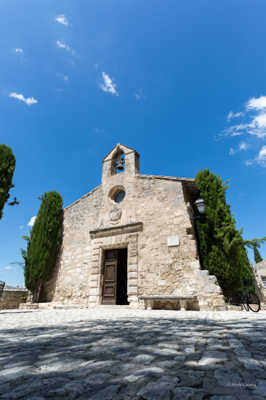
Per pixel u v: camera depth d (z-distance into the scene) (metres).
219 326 3.47
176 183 10.98
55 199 14.09
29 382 1.45
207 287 8.29
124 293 12.52
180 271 9.16
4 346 2.51
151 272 9.75
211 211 9.84
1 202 7.66
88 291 11.02
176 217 10.23
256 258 24.41
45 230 12.94
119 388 1.32
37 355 2.10
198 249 10.27
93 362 1.84
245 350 2.05
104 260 11.61
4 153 8.26
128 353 2.07
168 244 9.86
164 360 1.83
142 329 3.38
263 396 1.17
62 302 11.56
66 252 12.87
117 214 11.82
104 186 13.28
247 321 3.99
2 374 1.61
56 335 3.09
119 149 14.34
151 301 8.78
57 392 1.29
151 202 11.21
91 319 4.98
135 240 10.69
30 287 12.12
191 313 6.19
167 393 1.24
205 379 1.42
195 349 2.14
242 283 8.59
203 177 10.77
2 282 11.12
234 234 9.16
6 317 5.84
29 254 12.77
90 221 12.80
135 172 12.60
